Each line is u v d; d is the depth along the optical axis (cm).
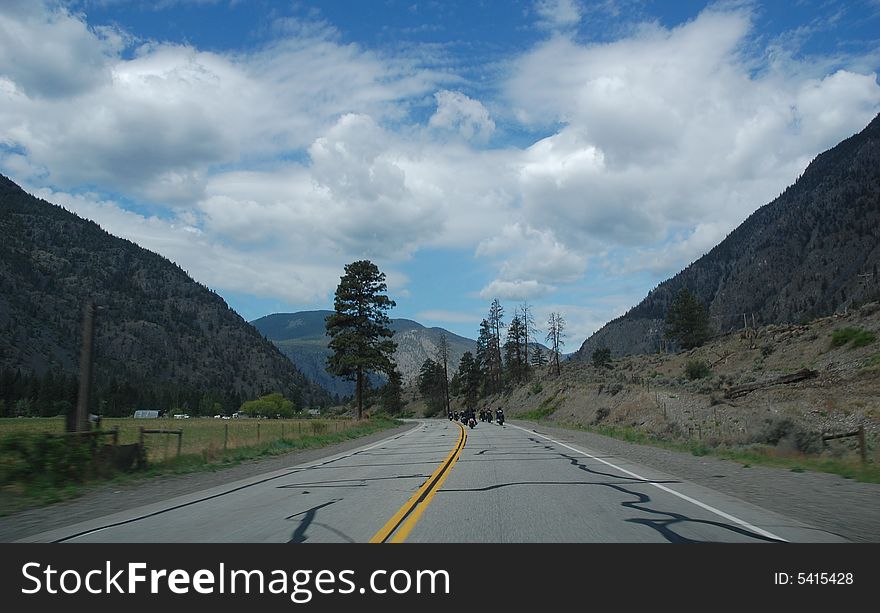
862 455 1667
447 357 12694
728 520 938
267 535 891
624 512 1015
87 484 1554
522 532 874
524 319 12062
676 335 11138
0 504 1233
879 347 4269
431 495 1244
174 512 1117
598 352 12100
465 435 3850
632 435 3453
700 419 3856
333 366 6431
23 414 10281
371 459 2225
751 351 6581
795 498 1149
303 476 1706
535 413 7925
